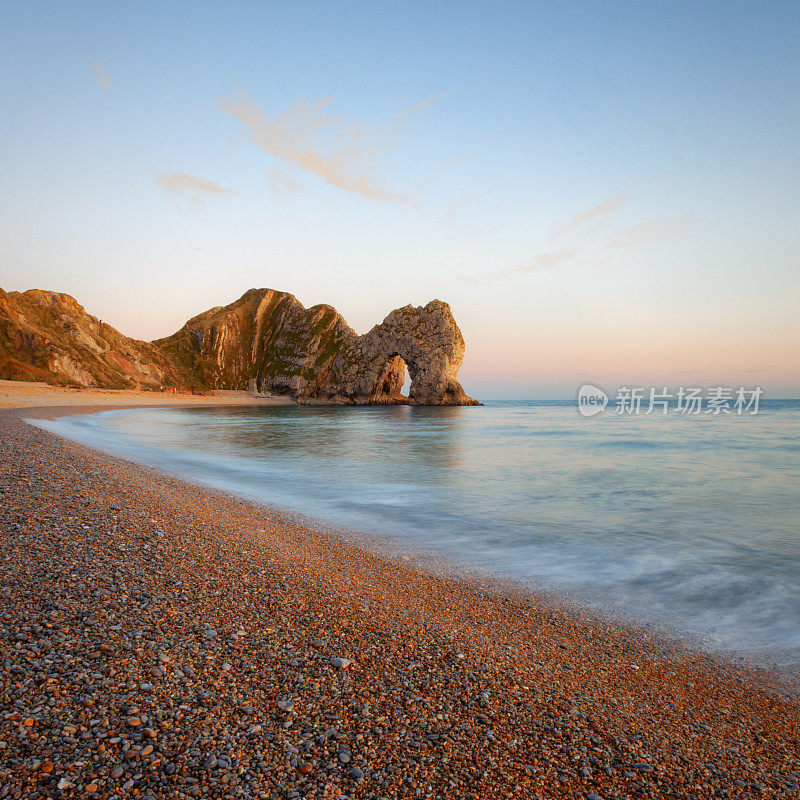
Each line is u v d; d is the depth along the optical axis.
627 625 7.46
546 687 5.49
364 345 169.00
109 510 10.92
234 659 5.38
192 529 10.39
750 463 25.34
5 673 4.66
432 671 5.56
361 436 44.62
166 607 6.42
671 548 11.25
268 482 19.16
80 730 4.04
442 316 151.88
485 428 56.38
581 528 12.93
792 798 4.05
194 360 183.00
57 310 139.00
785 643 6.99
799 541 11.80
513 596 8.44
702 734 4.89
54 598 6.30
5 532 8.70
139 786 3.55
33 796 3.37
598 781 4.05
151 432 40.88
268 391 183.12
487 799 3.75
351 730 4.41
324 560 9.48
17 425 29.92
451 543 11.52
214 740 4.11
